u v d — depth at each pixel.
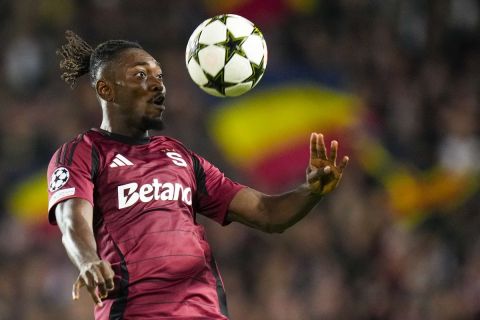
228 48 17.42
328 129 47.19
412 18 57.50
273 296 41.78
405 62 56.12
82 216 16.05
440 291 40.75
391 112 52.84
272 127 47.03
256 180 46.66
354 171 46.91
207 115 49.06
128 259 16.34
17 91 52.38
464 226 44.75
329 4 56.75
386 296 41.34
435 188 47.72
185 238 16.69
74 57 18.05
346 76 51.91
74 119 49.91
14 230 45.34
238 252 43.62
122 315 16.22
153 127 17.34
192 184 17.50
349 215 45.16
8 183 47.59
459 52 56.91
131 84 17.17
